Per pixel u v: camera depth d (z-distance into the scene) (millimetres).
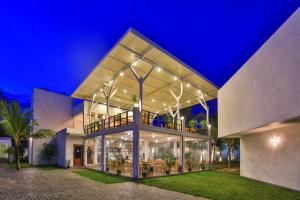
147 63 13750
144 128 12805
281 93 8445
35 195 7988
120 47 12023
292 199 7762
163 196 8031
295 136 9750
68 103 22547
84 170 15820
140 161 14617
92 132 17516
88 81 16828
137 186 9922
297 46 7543
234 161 29344
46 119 20875
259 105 10227
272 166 11312
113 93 17828
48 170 15781
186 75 15961
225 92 15078
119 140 20781
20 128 16219
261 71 10070
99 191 8758
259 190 9336
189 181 11461
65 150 17906
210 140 19047
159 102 22453
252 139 13516
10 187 9367
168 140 21219
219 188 9602
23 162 21891
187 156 17828
